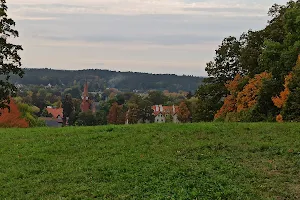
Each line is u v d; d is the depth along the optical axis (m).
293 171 12.34
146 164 13.78
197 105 50.19
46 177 13.20
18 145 18.38
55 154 16.44
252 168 12.80
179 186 11.25
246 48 44.66
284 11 40.53
